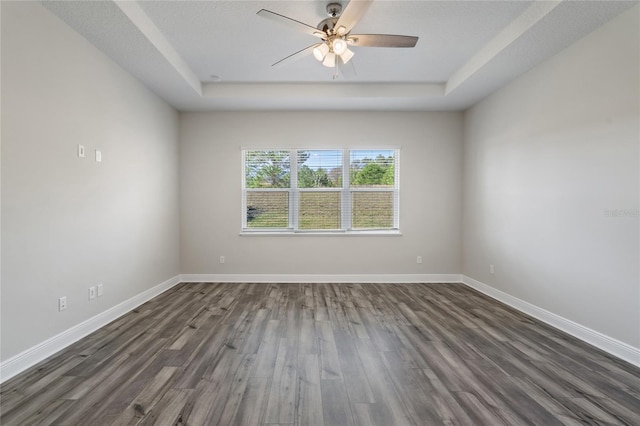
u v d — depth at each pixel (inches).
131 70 127.0
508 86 140.2
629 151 87.8
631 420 63.9
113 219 120.1
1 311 76.5
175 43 118.6
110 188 118.1
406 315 126.6
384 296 154.5
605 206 94.7
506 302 142.6
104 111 114.2
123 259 126.6
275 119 181.5
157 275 155.6
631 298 87.7
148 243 146.5
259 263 183.2
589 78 99.6
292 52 125.9
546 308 118.7
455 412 66.1
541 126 120.5
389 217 186.4
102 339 101.4
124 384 75.5
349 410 66.7
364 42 95.3
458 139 183.5
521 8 97.2
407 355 91.9
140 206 139.6
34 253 85.4
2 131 76.6
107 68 115.3
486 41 117.6
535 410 66.9
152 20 103.7
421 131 183.3
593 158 98.5
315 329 111.3
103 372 80.9
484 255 160.6
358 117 182.2
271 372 81.9
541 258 121.0
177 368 83.4
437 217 184.1
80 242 102.6
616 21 90.5
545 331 110.2
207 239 182.5
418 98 161.0
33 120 84.8
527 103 128.0
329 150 185.0
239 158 181.6
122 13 90.4
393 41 94.3
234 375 80.2
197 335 105.3
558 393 73.1
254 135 181.6
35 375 79.0
